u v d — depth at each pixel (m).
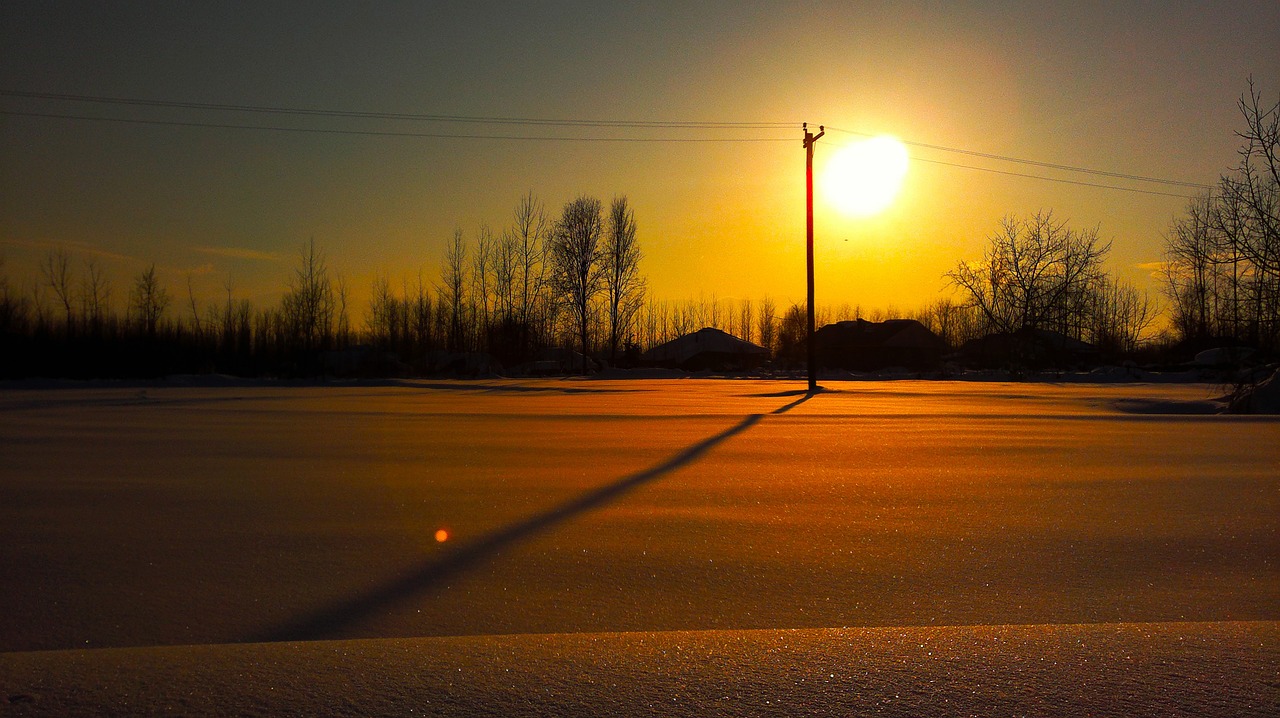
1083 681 3.43
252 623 4.74
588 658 3.74
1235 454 12.77
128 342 53.69
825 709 3.16
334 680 3.45
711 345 91.81
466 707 3.17
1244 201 27.31
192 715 3.09
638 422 19.06
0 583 5.56
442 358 65.44
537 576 5.76
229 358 60.81
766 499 8.78
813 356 37.69
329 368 59.78
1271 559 6.23
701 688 3.37
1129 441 14.80
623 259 73.31
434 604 5.11
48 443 14.19
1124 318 87.94
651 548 6.58
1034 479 10.21
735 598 5.26
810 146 37.16
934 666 3.62
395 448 13.54
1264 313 27.61
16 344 51.09
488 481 10.01
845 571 5.91
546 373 65.56
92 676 3.49
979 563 6.12
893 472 10.82
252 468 11.12
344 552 6.44
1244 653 3.78
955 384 44.88
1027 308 63.62
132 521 7.58
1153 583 5.59
